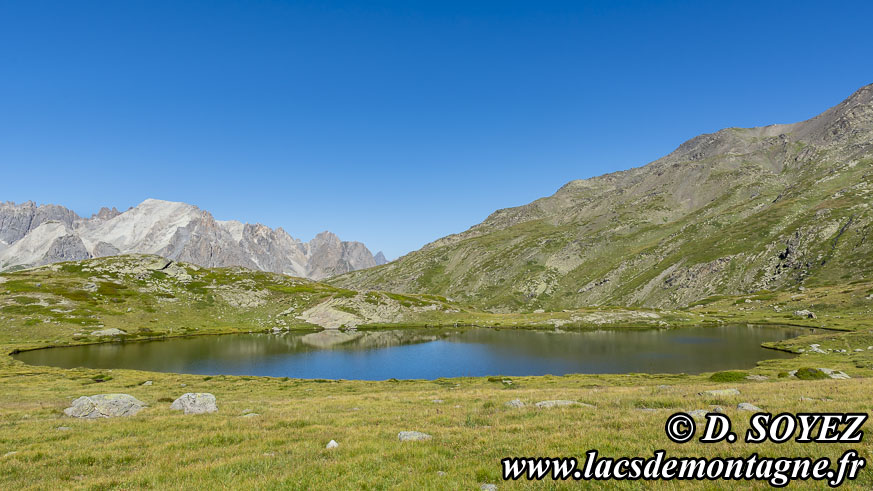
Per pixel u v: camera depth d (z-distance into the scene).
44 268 190.38
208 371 90.44
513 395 38.78
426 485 12.34
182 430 24.39
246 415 30.33
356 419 26.25
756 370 68.25
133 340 132.12
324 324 173.62
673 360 93.81
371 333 158.88
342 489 12.38
